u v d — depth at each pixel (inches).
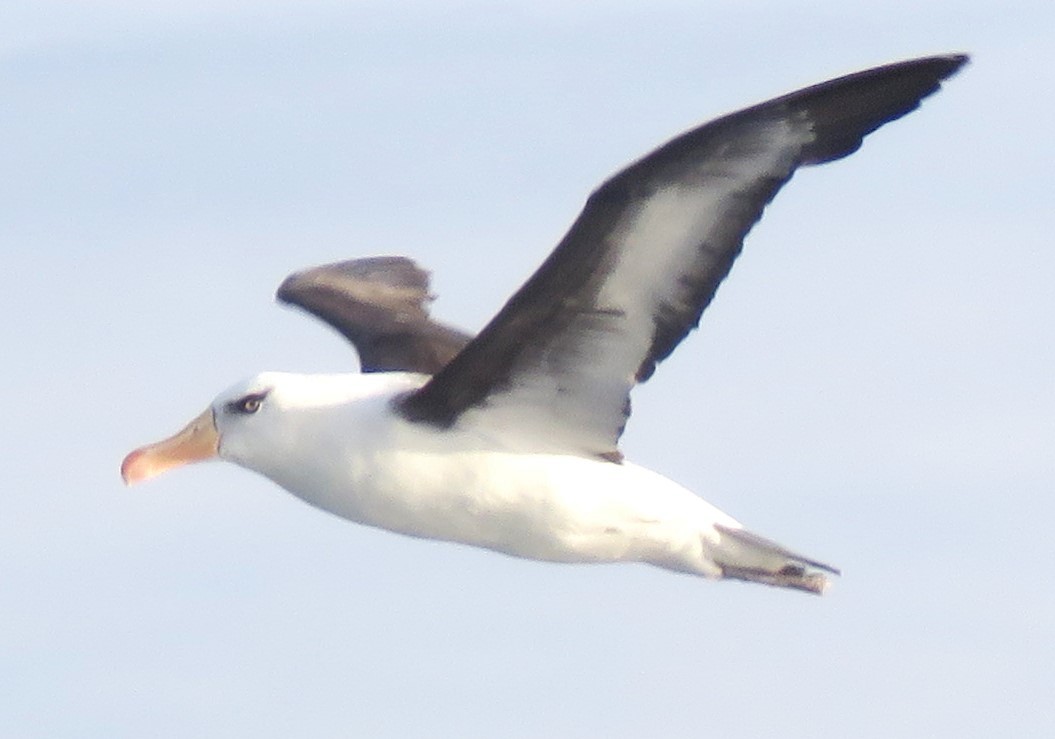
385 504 600.4
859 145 558.9
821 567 607.2
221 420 609.6
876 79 552.4
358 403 601.0
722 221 565.0
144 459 608.4
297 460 603.5
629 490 599.8
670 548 605.6
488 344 583.8
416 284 699.4
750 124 552.7
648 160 553.9
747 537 607.2
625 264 571.8
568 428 597.9
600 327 581.6
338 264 705.0
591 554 605.3
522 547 604.7
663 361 582.9
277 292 693.9
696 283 571.5
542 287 573.3
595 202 560.1
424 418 595.5
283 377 609.3
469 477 595.5
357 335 677.3
